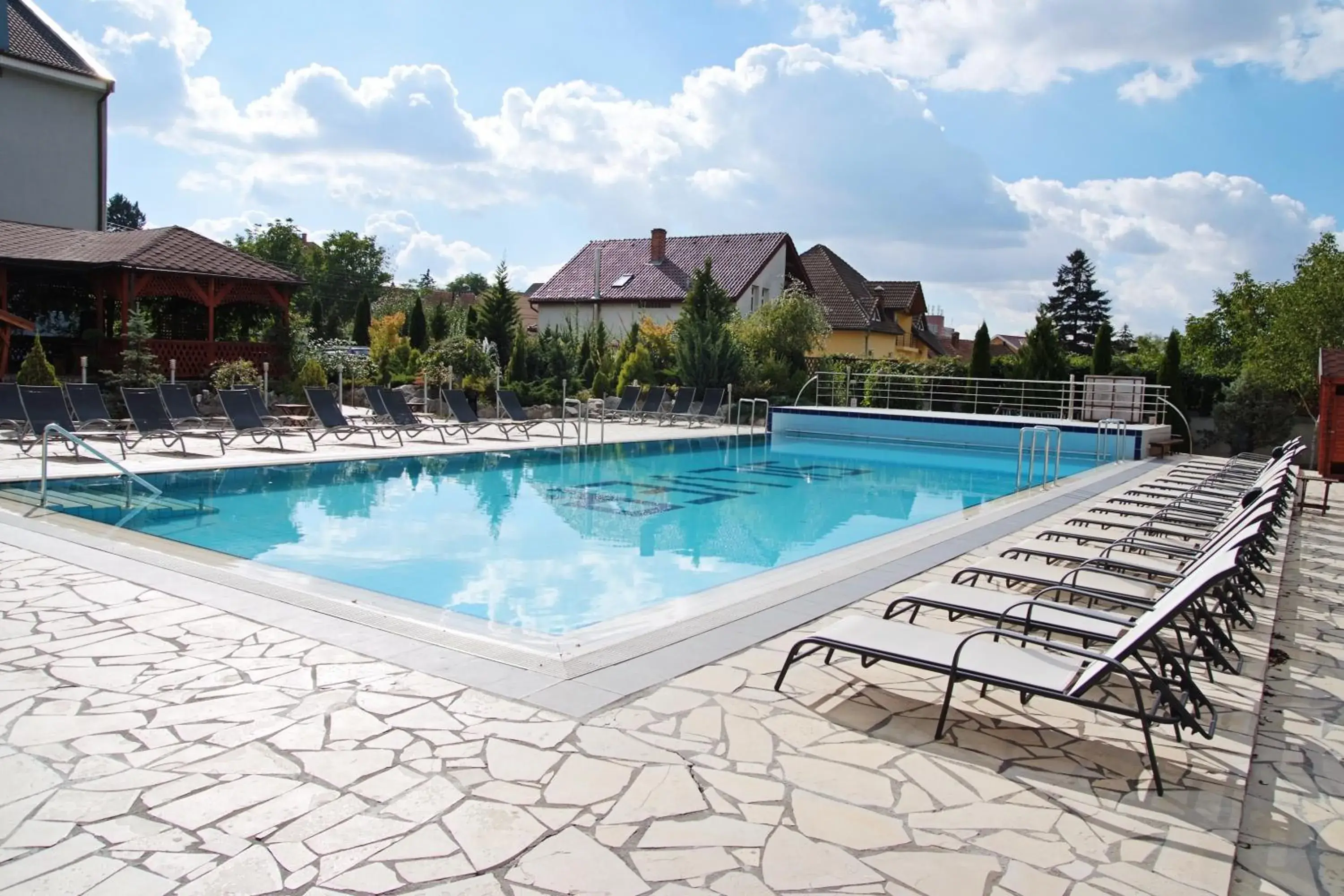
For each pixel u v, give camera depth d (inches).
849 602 216.7
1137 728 146.2
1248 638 204.8
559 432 728.3
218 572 225.1
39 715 135.4
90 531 289.6
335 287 2347.4
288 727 133.2
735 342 955.3
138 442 494.3
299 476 460.4
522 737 131.8
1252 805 124.6
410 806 110.8
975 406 888.9
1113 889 97.8
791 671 165.6
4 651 163.8
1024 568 221.8
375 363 979.3
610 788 117.4
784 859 101.8
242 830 104.2
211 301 749.3
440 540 333.4
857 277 1630.2
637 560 313.1
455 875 96.3
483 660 165.3
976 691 160.6
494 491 452.8
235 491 414.3
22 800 109.7
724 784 119.8
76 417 472.7
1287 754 142.6
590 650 175.3
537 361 979.3
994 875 99.9
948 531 327.0
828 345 1398.9
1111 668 127.5
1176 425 828.0
